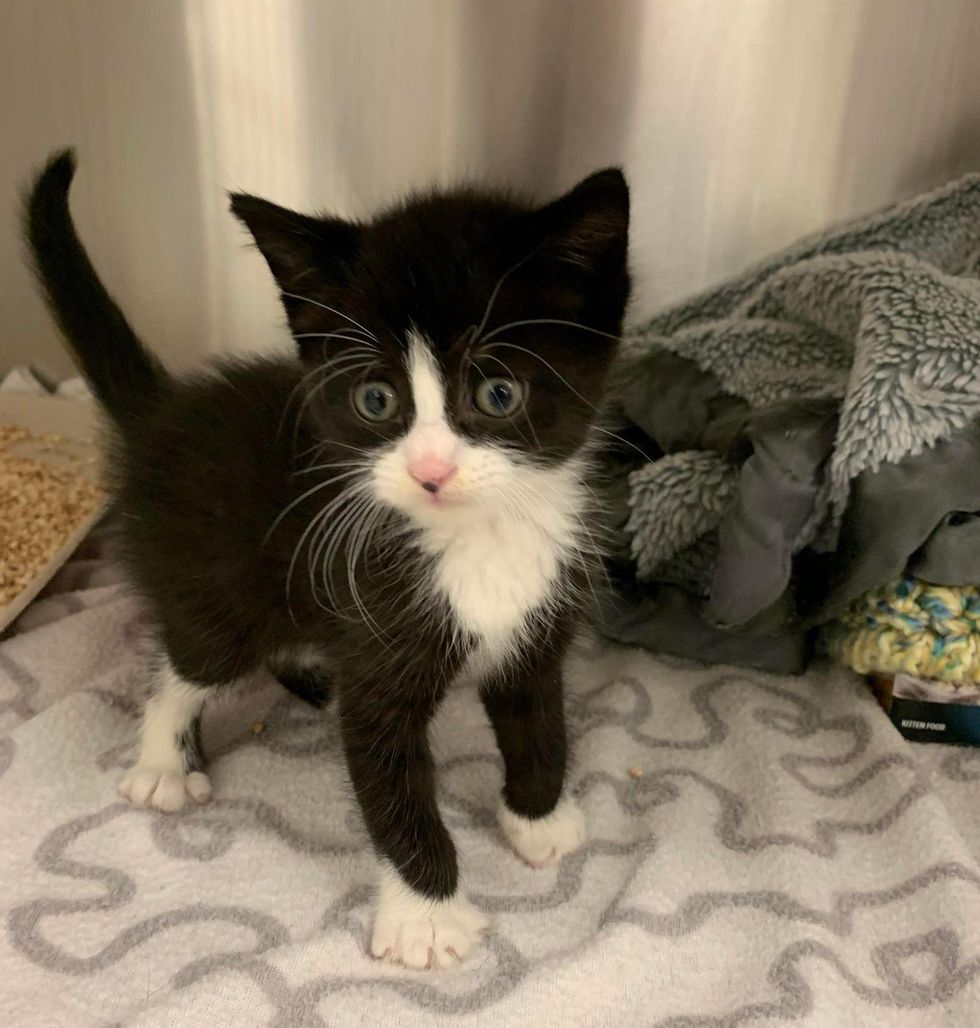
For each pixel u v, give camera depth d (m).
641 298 0.39
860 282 0.31
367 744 0.25
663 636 0.35
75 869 0.26
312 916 0.25
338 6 0.37
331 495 0.25
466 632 0.25
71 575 0.39
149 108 0.40
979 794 0.29
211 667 0.29
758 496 0.29
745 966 0.23
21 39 0.39
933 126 0.37
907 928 0.24
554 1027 0.22
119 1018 0.22
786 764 0.30
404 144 0.39
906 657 0.30
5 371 0.47
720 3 0.36
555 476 0.24
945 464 0.28
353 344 0.23
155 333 0.43
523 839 0.27
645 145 0.38
